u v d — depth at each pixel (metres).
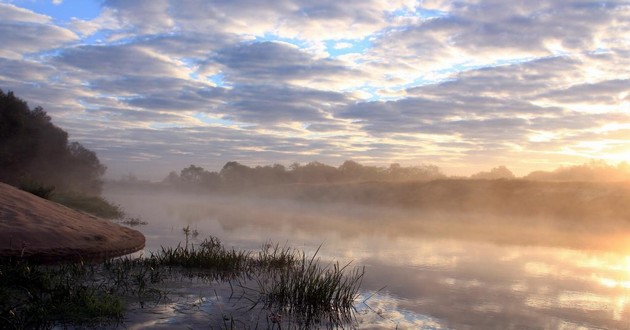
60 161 37.56
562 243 13.84
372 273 8.64
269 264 9.17
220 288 7.15
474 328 5.54
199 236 14.05
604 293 7.49
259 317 5.70
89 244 9.45
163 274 8.00
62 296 5.77
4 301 5.69
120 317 5.45
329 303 6.23
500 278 8.46
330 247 11.98
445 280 8.15
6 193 9.91
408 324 5.60
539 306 6.61
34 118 34.75
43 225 9.19
